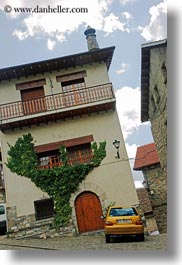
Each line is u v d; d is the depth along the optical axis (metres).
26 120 15.41
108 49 16.33
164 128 16.45
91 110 15.77
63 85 16.80
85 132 15.63
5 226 17.08
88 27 18.91
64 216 14.11
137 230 9.81
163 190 18.70
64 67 16.89
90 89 16.28
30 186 14.74
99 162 14.98
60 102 15.99
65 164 14.98
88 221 14.17
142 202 18.56
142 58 16.20
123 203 14.23
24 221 14.20
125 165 14.86
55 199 14.41
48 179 14.73
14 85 16.64
